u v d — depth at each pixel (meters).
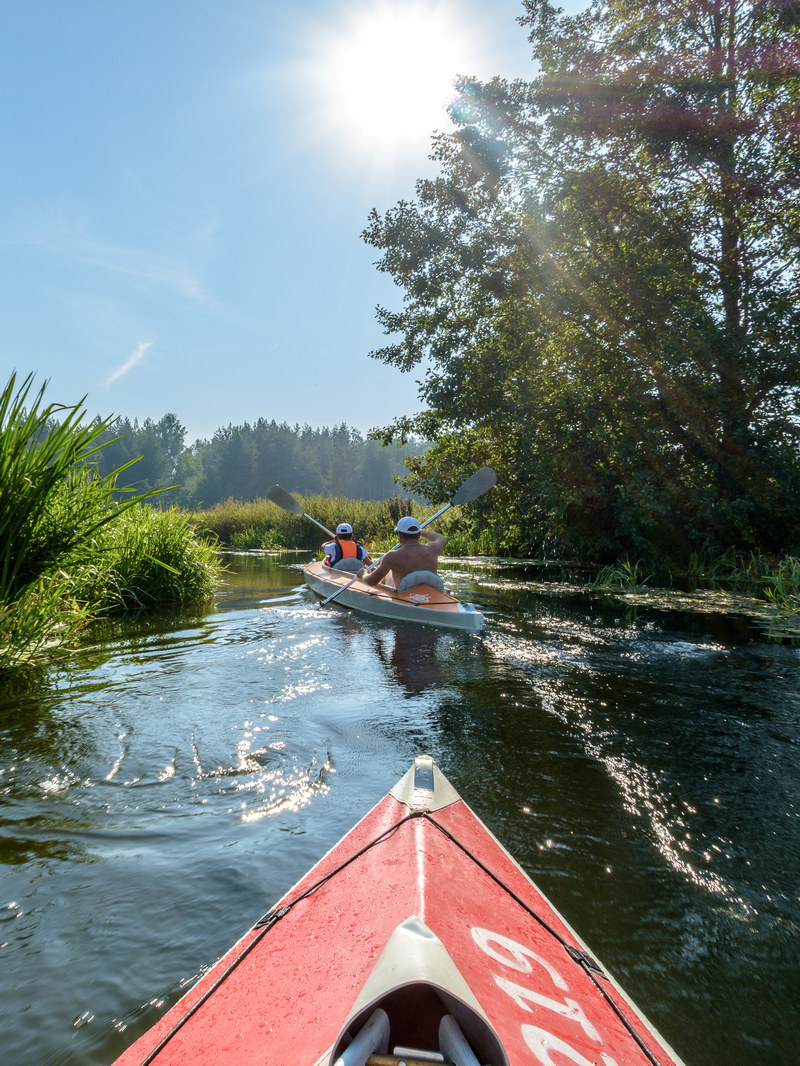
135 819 2.26
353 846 1.57
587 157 14.37
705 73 13.62
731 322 12.75
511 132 15.00
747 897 1.87
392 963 0.71
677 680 4.13
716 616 6.73
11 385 4.34
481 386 14.12
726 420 11.34
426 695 3.76
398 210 15.48
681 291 12.59
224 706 3.54
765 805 2.43
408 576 6.65
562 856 2.07
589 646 5.14
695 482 11.41
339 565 8.73
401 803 1.74
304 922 1.25
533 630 5.81
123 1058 0.95
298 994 0.98
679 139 13.23
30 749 2.90
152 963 1.52
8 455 4.41
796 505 10.85
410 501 20.78
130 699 3.66
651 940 1.68
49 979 1.47
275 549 19.94
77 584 5.61
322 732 3.14
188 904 1.75
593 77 14.09
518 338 14.38
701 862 2.04
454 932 1.09
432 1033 0.74
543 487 12.59
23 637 4.52
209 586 8.27
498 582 9.80
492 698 3.71
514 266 14.31
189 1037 0.97
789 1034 1.38
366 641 5.29
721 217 13.84
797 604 7.58
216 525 22.03
